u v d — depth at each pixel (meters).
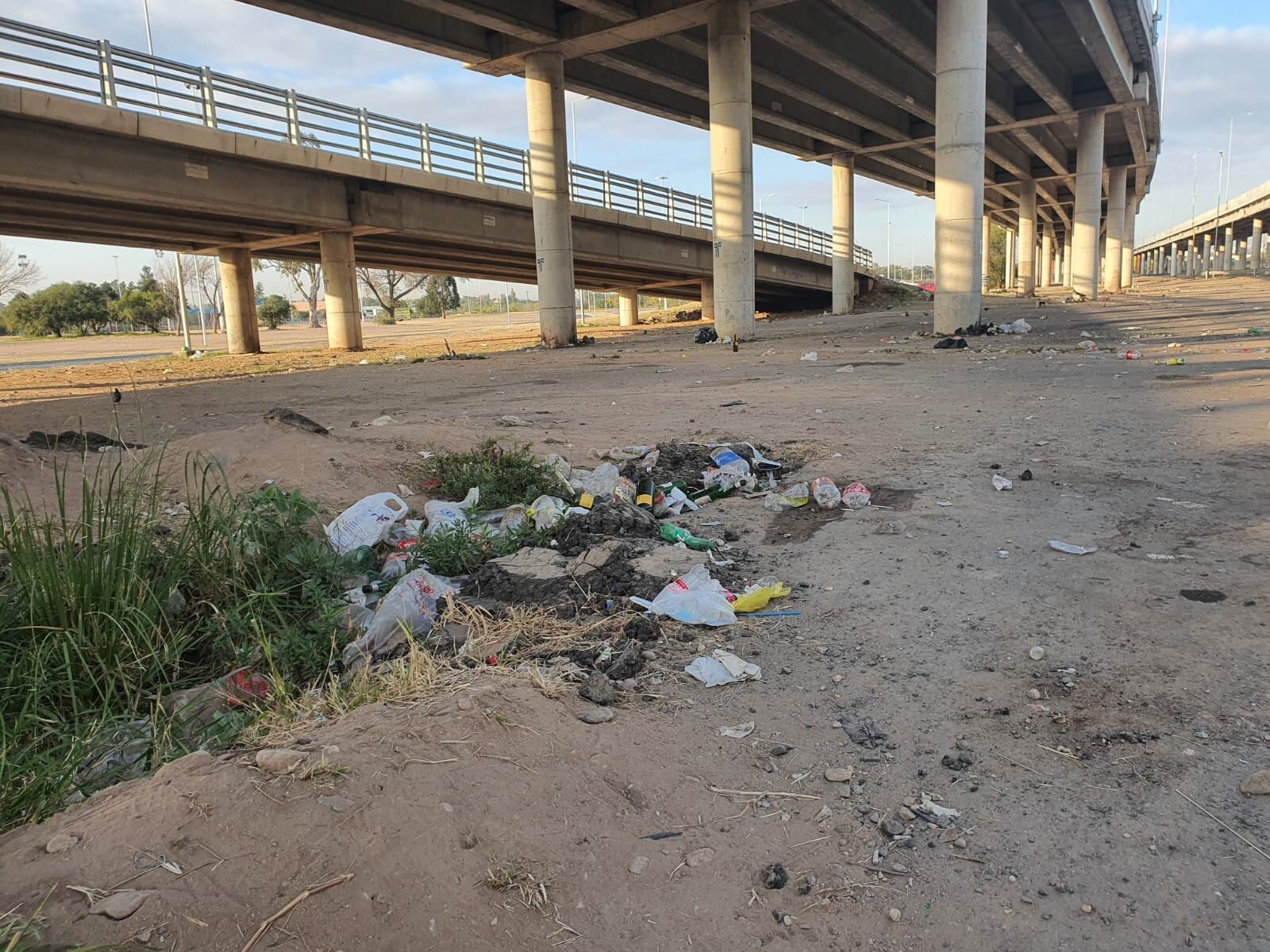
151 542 4.45
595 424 10.85
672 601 4.54
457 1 24.12
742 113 26.30
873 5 28.56
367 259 42.81
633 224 41.84
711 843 2.69
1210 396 10.90
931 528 5.94
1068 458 7.80
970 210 23.78
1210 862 2.52
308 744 2.91
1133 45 42.00
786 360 19.97
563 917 2.32
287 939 2.12
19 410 14.97
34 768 3.10
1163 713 3.36
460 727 3.05
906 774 3.06
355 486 6.82
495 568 5.16
